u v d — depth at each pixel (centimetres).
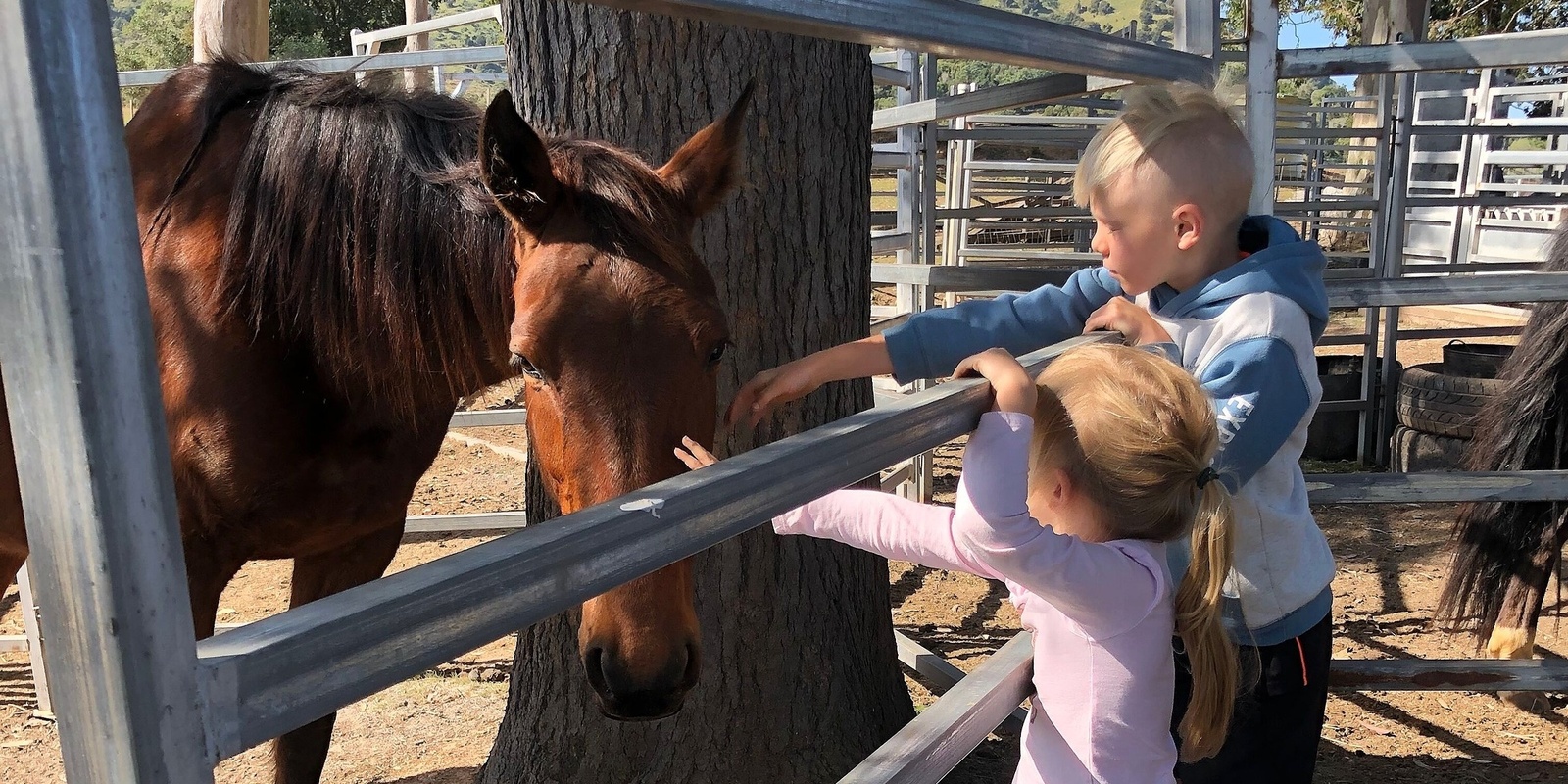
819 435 104
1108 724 146
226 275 186
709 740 240
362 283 183
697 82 218
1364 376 643
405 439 208
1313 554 169
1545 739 308
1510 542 338
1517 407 332
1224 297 160
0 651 378
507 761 255
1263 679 168
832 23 115
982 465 130
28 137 56
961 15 136
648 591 136
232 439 186
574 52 220
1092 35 167
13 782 295
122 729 60
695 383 143
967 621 404
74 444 58
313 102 190
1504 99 969
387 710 334
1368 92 1342
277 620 65
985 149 1222
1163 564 149
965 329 181
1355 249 1252
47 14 55
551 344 140
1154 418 143
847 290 243
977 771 276
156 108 216
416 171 183
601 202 151
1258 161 210
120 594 59
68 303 57
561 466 145
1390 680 231
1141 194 161
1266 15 206
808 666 247
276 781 244
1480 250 1038
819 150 233
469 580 71
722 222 225
